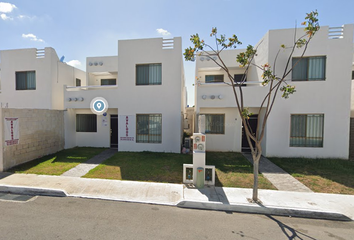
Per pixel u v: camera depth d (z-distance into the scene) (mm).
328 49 8273
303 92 8555
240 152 9984
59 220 3672
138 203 4496
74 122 11180
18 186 5164
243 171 6871
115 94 9984
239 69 11859
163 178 6062
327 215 4023
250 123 10227
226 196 4766
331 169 7094
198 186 5328
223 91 9172
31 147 7973
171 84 9508
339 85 8289
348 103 8266
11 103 11320
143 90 9719
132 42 9695
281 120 8750
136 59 9703
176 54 9398
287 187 5480
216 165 7605
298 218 3992
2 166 6531
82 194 4863
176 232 3348
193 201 4418
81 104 10344
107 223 3596
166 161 8000
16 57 11180
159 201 4559
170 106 9555
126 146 9969
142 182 5668
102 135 11164
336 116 8375
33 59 10992
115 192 4988
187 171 6738
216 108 10258
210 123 10344
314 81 8438
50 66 10867
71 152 9609
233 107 9750
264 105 8922
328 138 8484
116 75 14023
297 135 8750
